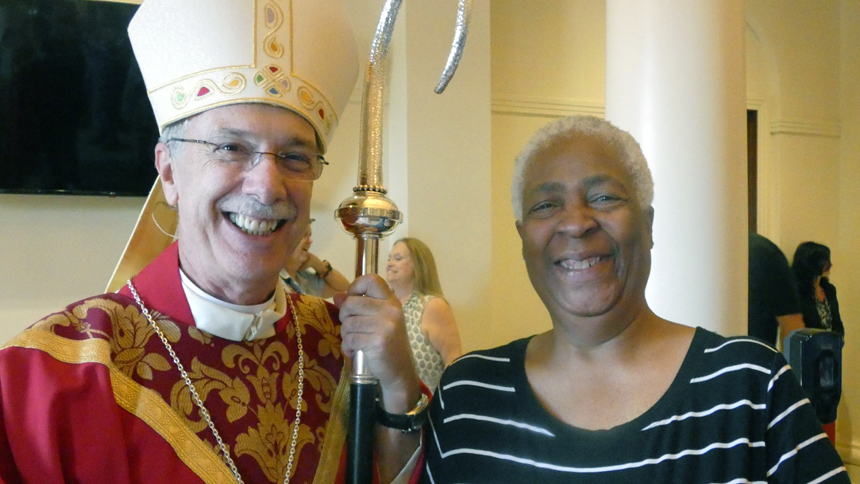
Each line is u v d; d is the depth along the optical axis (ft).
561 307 4.09
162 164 4.17
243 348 4.21
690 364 3.94
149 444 3.68
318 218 12.30
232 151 3.87
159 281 4.19
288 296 4.85
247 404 4.07
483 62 12.97
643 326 4.15
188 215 3.93
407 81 12.44
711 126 7.41
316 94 4.20
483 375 4.40
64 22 10.54
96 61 10.71
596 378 4.09
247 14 4.01
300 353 4.53
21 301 10.56
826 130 17.06
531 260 4.21
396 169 12.80
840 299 17.15
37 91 10.40
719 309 7.31
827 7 17.08
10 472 3.34
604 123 4.25
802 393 3.78
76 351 3.73
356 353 4.22
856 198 16.98
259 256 3.89
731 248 7.41
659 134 7.45
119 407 3.68
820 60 17.03
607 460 3.78
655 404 3.86
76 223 10.87
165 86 4.07
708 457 3.69
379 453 4.55
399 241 11.16
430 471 4.38
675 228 7.34
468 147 12.82
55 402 3.44
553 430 3.97
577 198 4.05
